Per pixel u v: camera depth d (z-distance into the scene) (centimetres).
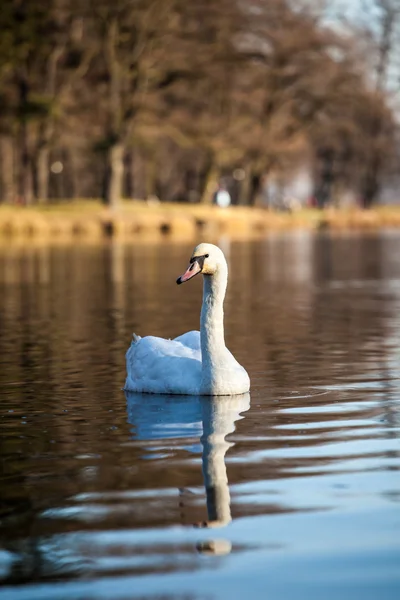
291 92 7956
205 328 1095
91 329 1809
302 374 1273
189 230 6594
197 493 736
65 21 6475
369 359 1405
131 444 895
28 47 6072
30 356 1473
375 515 679
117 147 6750
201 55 6800
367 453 848
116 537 647
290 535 644
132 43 6594
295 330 1772
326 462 820
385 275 3175
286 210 9231
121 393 1141
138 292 2597
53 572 594
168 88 7156
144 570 594
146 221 6412
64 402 1099
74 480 781
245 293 2575
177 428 954
